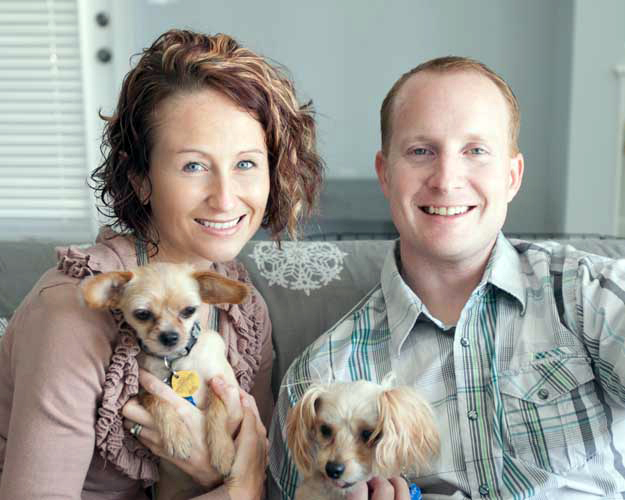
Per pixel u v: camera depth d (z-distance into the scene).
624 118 3.27
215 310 1.32
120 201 1.27
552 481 1.18
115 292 1.14
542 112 3.73
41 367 1.08
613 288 1.25
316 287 1.63
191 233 1.23
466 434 1.25
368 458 1.08
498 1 3.69
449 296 1.38
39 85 3.58
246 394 1.26
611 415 1.24
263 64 1.29
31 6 3.51
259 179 1.24
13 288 1.63
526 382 1.24
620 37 3.22
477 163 1.27
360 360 1.36
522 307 1.31
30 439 1.07
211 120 1.18
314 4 3.78
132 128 1.22
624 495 1.20
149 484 1.23
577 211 3.37
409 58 3.79
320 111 3.86
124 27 3.58
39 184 3.65
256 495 1.20
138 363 1.19
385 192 1.43
